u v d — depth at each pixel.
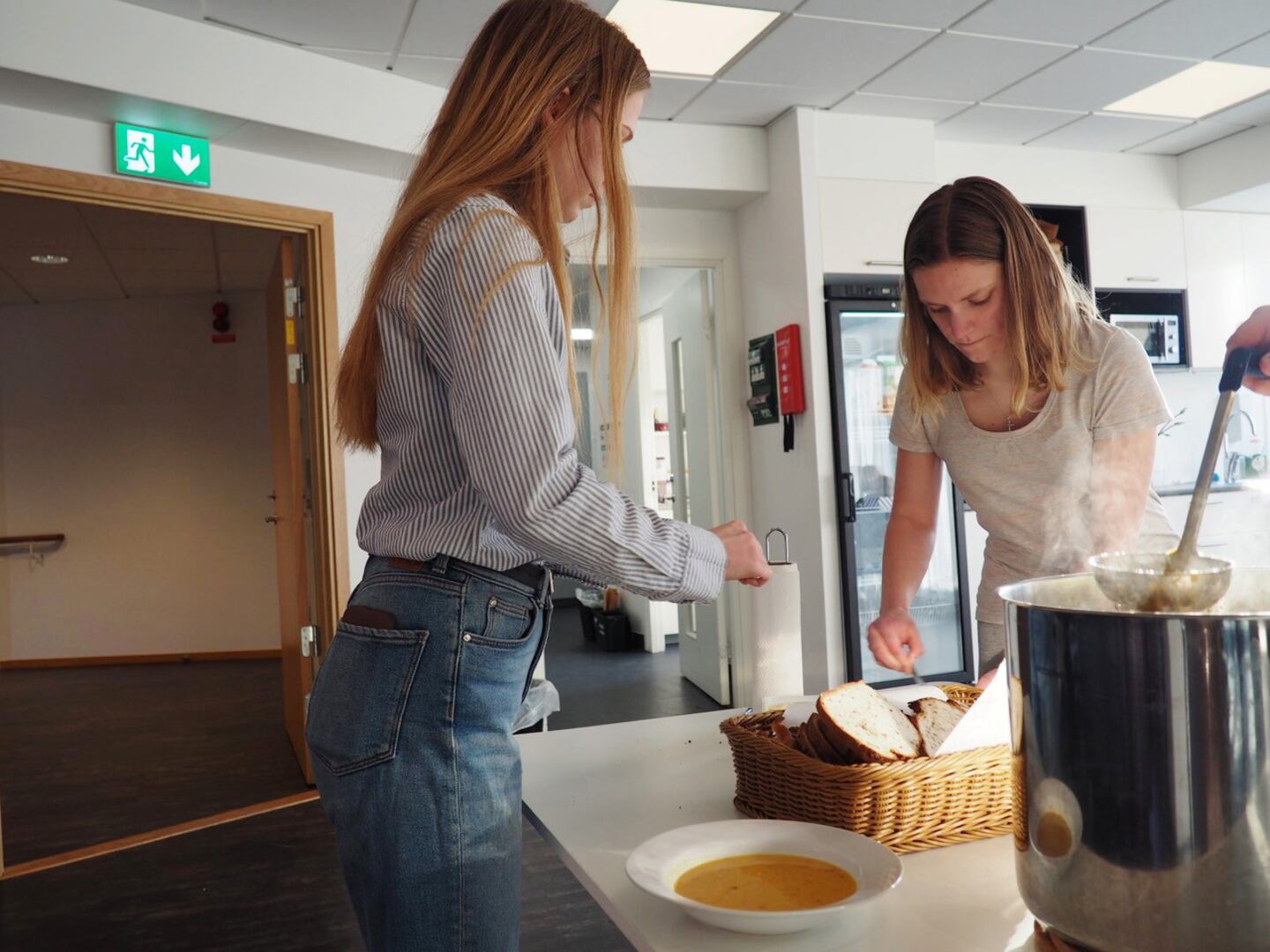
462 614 0.82
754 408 4.40
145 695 5.52
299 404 3.67
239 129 3.17
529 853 2.88
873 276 4.12
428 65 3.35
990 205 1.25
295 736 3.81
